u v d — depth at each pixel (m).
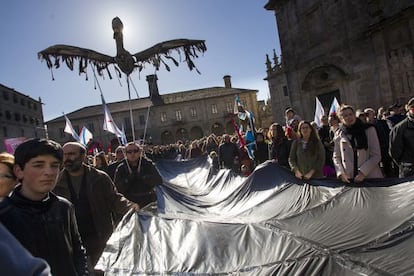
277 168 5.84
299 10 21.19
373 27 16.45
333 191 4.43
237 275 2.68
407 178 3.94
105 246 3.34
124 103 61.56
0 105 46.59
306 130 5.38
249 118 11.52
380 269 2.46
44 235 1.91
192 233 3.45
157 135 57.69
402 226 2.96
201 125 58.03
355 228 3.20
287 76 22.69
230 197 6.05
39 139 1.97
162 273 2.73
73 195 3.51
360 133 4.61
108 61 7.02
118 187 5.00
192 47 7.19
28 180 1.92
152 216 3.95
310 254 2.83
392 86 16.12
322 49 19.78
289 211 4.36
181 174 13.73
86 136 11.48
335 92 19.33
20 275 0.84
